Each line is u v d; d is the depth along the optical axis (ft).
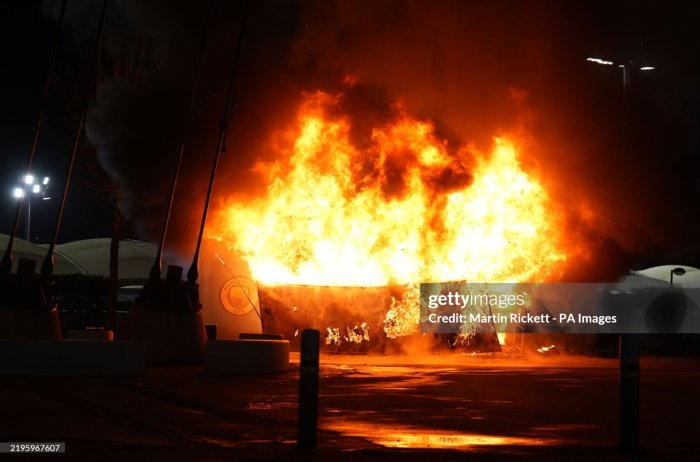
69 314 141.18
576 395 56.44
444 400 52.29
